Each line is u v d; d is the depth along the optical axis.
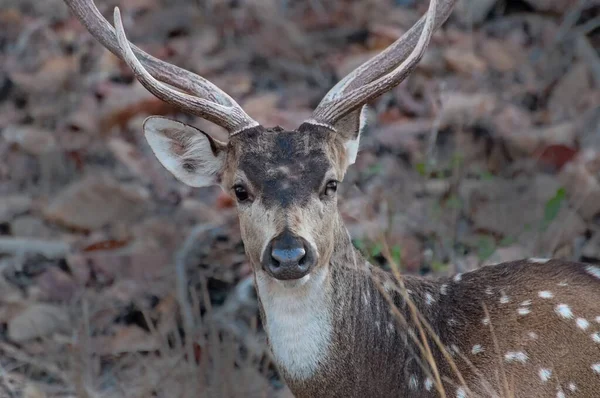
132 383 11.24
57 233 14.04
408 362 9.04
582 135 14.38
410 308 9.14
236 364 11.30
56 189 15.02
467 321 9.13
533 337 8.94
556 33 16.17
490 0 16.75
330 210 8.69
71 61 16.92
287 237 8.27
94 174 14.98
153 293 12.58
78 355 11.27
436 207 12.66
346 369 8.92
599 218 12.88
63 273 12.98
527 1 16.73
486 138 14.34
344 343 8.90
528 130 14.46
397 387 9.03
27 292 12.94
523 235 12.52
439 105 14.08
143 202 14.21
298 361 8.84
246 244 8.77
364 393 9.00
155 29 17.75
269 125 15.02
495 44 16.28
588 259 12.26
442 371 8.98
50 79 16.73
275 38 16.97
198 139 9.24
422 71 15.80
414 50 8.96
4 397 11.26
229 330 11.70
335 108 8.95
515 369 8.87
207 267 12.73
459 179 13.32
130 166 15.04
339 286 8.86
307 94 15.99
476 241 12.52
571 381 8.83
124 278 12.95
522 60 16.05
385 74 9.53
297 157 8.66
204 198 14.44
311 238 8.40
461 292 9.31
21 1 18.50
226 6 17.86
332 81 16.33
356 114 9.16
